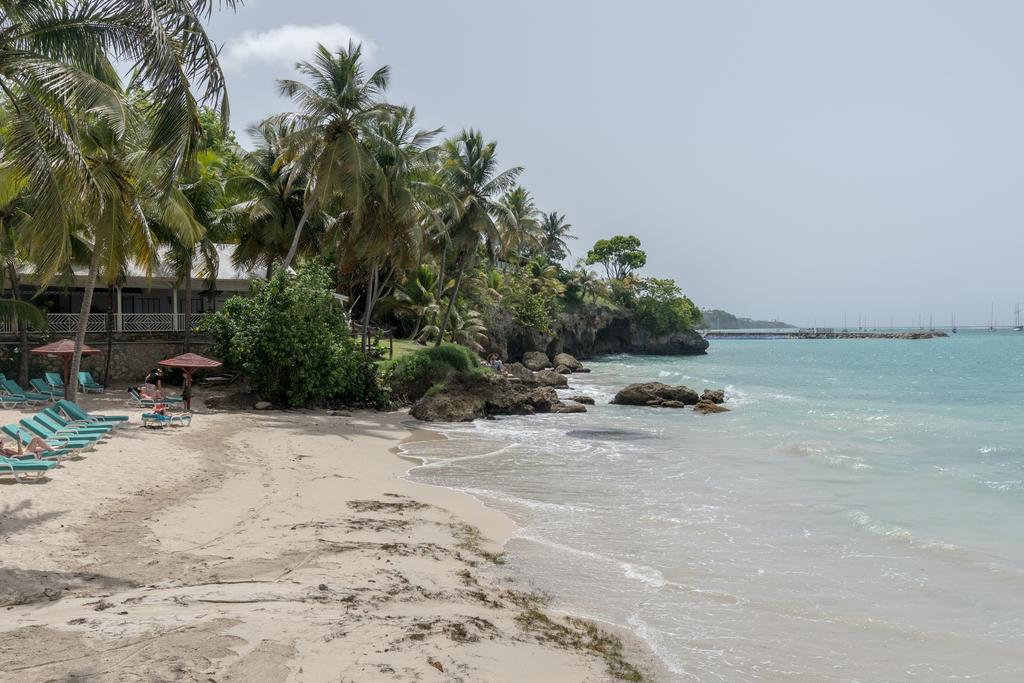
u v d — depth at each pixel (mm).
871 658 7516
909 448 21750
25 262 25062
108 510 10906
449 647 6895
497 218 40469
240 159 35812
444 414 27859
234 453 17125
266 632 6766
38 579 7832
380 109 29703
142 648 6199
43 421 15695
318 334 26609
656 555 10898
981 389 46094
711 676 7023
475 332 52438
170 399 24391
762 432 25641
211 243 31047
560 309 84000
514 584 9438
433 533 11477
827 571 10211
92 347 29719
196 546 9586
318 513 12094
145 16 9336
